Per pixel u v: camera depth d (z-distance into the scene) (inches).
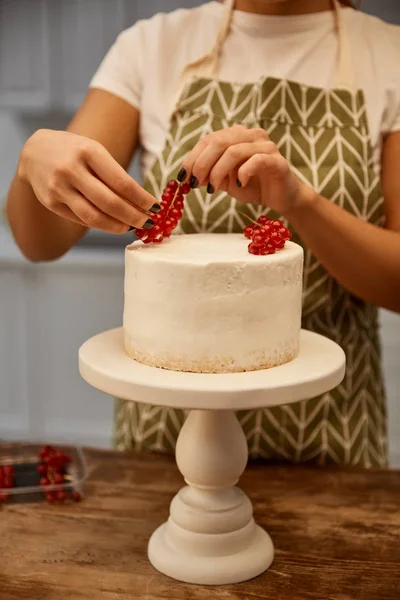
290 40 46.6
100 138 46.6
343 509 39.4
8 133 104.8
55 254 48.7
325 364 32.5
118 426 52.3
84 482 42.3
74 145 32.5
